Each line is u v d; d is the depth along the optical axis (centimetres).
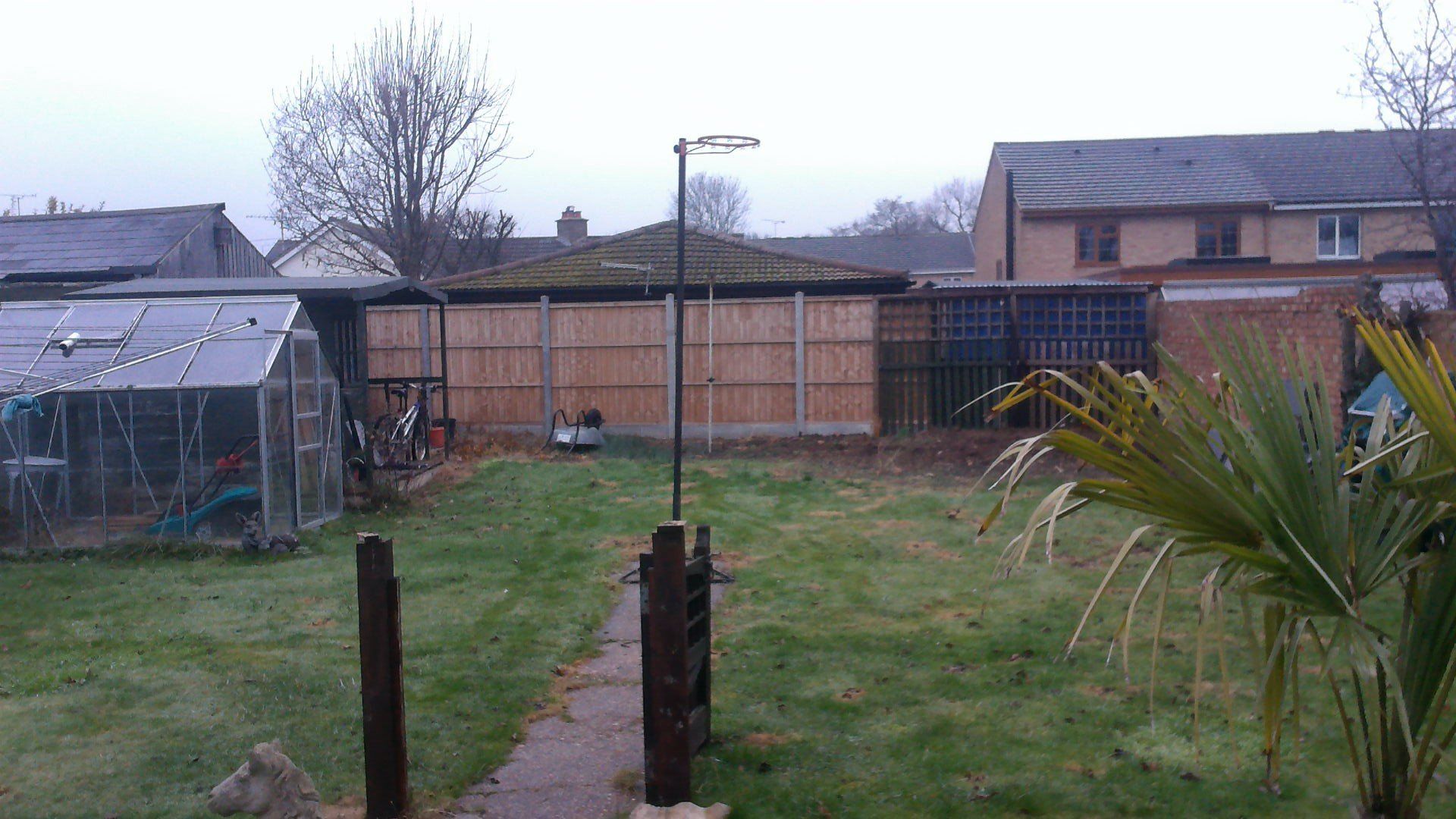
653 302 1955
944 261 5122
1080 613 852
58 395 1157
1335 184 3225
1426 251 2470
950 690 686
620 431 1978
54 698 687
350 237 3369
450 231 3278
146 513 1166
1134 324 1747
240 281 1672
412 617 890
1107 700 653
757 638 821
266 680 721
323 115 3039
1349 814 480
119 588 991
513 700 688
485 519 1317
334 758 593
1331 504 385
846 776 559
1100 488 379
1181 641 763
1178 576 962
